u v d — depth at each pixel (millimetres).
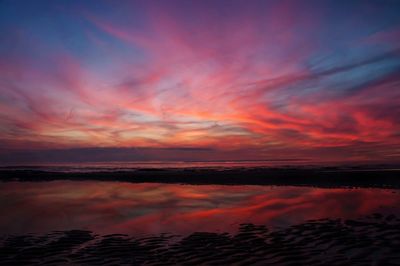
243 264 6309
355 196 14172
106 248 7453
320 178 21016
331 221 9680
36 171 32000
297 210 11508
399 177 20266
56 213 11602
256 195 15336
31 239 8266
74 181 22984
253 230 8883
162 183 21281
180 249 7312
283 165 36219
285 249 7137
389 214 10406
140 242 7918
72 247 7566
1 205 13328
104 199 14789
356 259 6387
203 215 11070
